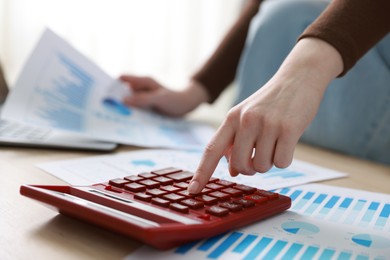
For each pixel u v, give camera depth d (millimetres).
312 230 365
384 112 767
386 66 762
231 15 1563
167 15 1489
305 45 460
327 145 815
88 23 1312
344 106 787
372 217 407
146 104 858
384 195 481
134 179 411
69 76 738
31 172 490
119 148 658
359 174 596
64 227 346
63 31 1261
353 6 477
